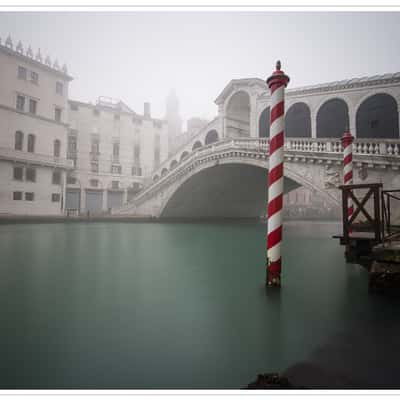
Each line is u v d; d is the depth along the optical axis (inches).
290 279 203.6
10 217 898.7
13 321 123.0
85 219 968.3
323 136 735.7
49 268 233.3
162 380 80.6
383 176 434.6
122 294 164.2
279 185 182.4
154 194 1056.2
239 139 729.6
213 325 120.3
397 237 224.4
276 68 186.1
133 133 1454.2
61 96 1168.2
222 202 1146.7
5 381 79.6
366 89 649.0
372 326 118.4
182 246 380.2
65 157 1168.8
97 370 85.7
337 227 871.7
